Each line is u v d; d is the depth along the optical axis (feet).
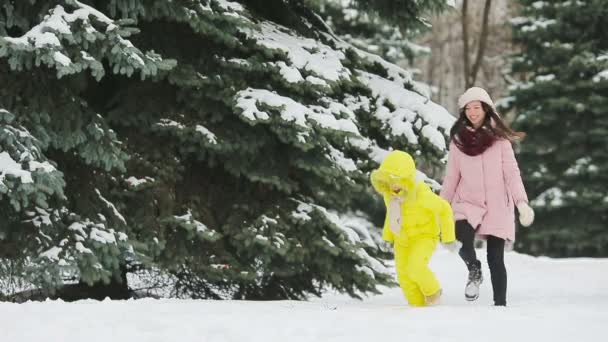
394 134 55.98
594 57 133.59
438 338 26.63
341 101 56.85
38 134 45.16
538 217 135.23
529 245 137.59
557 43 135.64
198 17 49.11
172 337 27.17
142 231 50.19
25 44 41.29
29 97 46.06
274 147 53.98
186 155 53.11
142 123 51.85
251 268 52.85
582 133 133.39
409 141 55.77
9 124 43.96
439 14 60.95
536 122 134.31
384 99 57.47
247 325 29.17
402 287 40.27
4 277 45.68
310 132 51.16
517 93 139.23
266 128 53.01
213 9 50.26
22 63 43.62
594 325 28.96
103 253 46.47
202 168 54.90
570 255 136.77
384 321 30.07
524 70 141.90
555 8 138.31
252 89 51.98
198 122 52.29
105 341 26.81
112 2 47.01
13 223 46.19
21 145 43.47
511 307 35.65
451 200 42.52
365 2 61.72
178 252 51.01
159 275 54.80
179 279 55.77
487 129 41.57
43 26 42.11
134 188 50.34
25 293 49.44
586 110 134.10
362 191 55.77
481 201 41.32
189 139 51.80
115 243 46.80
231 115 52.85
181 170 52.47
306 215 53.57
